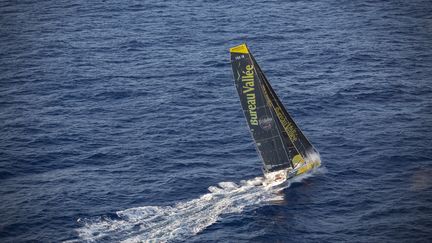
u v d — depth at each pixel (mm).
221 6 183750
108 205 84938
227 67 136375
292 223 79375
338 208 82625
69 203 85562
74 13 179750
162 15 175875
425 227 77438
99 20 172625
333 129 105938
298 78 128750
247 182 90062
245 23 166625
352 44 148125
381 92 120062
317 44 148750
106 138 105562
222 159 97688
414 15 170125
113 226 79938
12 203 85750
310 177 90062
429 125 105562
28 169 95562
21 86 128250
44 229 79562
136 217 81812
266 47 147750
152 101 119938
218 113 114188
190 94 122688
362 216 80625
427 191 85375
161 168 95312
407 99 116938
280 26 163375
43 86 128000
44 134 106812
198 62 139750
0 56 145500
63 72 135250
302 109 113750
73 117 113875
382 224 78562
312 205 83312
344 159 95312
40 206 84875
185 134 106375
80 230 79062
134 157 98875
